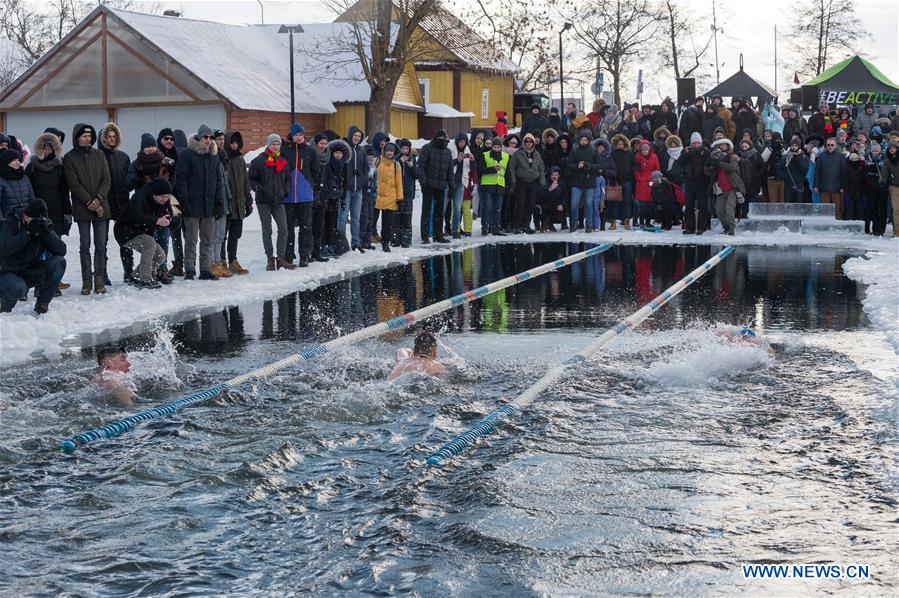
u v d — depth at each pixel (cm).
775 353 978
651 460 622
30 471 593
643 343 1055
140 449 635
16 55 7188
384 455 627
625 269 1802
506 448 645
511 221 2575
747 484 577
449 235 2447
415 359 881
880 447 649
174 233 1556
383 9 4262
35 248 1198
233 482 573
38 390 816
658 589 436
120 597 427
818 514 528
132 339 1082
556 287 1552
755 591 434
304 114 4284
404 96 4916
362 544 483
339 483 573
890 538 495
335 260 1875
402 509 529
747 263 1909
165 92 3978
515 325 1188
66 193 1340
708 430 691
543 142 2611
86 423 697
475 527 504
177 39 4122
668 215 2612
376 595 429
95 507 535
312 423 702
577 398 786
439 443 654
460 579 445
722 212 2516
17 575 449
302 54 4625
